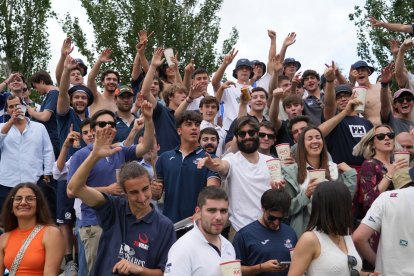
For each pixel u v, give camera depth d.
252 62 11.88
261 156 6.89
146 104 6.68
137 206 5.15
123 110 8.98
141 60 10.40
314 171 6.33
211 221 4.96
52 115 10.01
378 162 6.94
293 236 5.99
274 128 7.73
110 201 5.21
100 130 5.00
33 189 5.93
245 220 6.55
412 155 7.72
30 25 23.77
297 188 6.61
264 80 11.25
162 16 26.30
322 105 9.99
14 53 23.61
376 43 18.53
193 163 6.93
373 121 9.93
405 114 9.23
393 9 18.70
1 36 23.52
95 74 10.09
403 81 10.22
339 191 4.74
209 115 9.05
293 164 6.84
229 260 4.98
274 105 8.51
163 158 7.05
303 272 4.72
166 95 9.66
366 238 5.32
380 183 6.68
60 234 5.90
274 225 5.90
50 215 6.02
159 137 8.73
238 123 6.80
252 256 5.84
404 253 5.15
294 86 10.18
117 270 4.96
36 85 10.77
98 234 6.52
